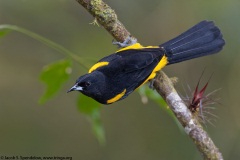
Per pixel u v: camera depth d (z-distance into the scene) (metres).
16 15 13.13
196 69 13.60
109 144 14.45
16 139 13.93
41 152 13.95
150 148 14.35
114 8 12.89
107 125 14.55
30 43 14.21
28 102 14.45
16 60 14.34
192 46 8.23
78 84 7.68
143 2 12.95
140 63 7.63
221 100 13.51
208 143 6.25
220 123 13.46
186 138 14.20
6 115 14.19
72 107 14.58
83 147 14.33
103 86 7.73
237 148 13.27
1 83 14.38
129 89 7.71
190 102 6.49
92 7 7.22
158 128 14.56
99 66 7.83
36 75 14.40
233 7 11.34
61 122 14.49
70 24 13.41
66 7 13.34
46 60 14.23
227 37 11.38
